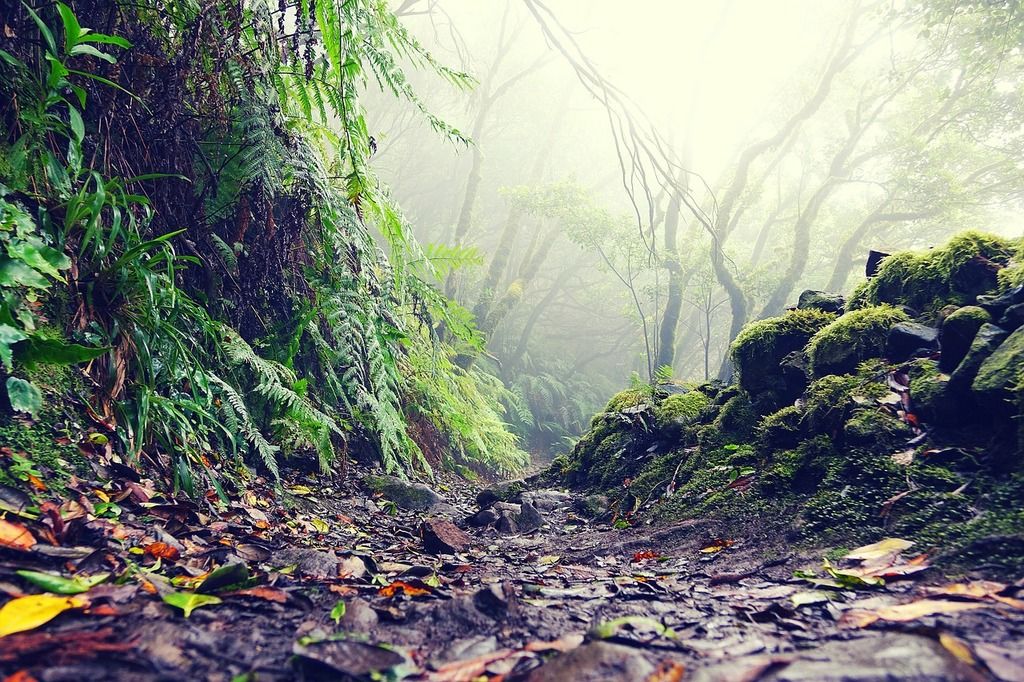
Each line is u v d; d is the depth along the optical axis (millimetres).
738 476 2986
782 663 991
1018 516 1692
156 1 3004
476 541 3041
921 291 3170
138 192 2986
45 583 1187
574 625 1373
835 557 1865
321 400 4266
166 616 1154
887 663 940
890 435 2377
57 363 1846
